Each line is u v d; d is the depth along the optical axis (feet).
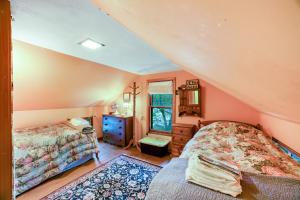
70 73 8.99
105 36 5.52
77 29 4.99
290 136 5.26
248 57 1.84
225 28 1.45
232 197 3.05
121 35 5.43
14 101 8.72
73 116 12.83
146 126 13.26
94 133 10.54
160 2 1.63
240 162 4.65
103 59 8.55
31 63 7.13
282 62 1.53
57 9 3.89
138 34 4.59
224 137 7.35
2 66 1.73
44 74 8.06
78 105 12.94
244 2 0.97
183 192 3.25
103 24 4.66
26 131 9.07
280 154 5.32
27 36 5.54
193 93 10.67
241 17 1.17
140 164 9.50
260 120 8.54
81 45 6.41
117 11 3.23
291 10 0.86
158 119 12.89
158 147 10.89
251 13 1.06
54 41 6.00
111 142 13.70
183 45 2.82
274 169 4.17
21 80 7.63
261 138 7.12
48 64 7.67
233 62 2.30
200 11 1.37
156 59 8.53
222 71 3.23
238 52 1.85
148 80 13.01
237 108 9.37
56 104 11.12
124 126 12.77
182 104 11.00
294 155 4.90
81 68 9.11
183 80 11.27
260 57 1.68
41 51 6.84
